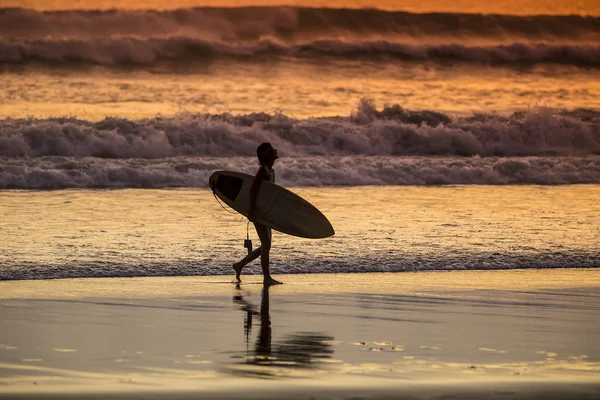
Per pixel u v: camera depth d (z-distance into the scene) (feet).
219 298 123.54
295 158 329.72
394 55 606.96
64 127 332.39
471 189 281.13
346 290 130.62
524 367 85.81
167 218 201.46
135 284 133.69
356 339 98.63
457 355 90.94
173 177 283.79
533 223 200.13
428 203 238.27
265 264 136.67
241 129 360.69
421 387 77.77
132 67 543.80
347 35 631.56
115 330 102.32
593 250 167.22
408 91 519.19
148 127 351.87
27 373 82.23
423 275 144.87
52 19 563.48
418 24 650.43
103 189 266.77
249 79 537.65
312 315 112.47
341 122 391.86
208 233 180.04
